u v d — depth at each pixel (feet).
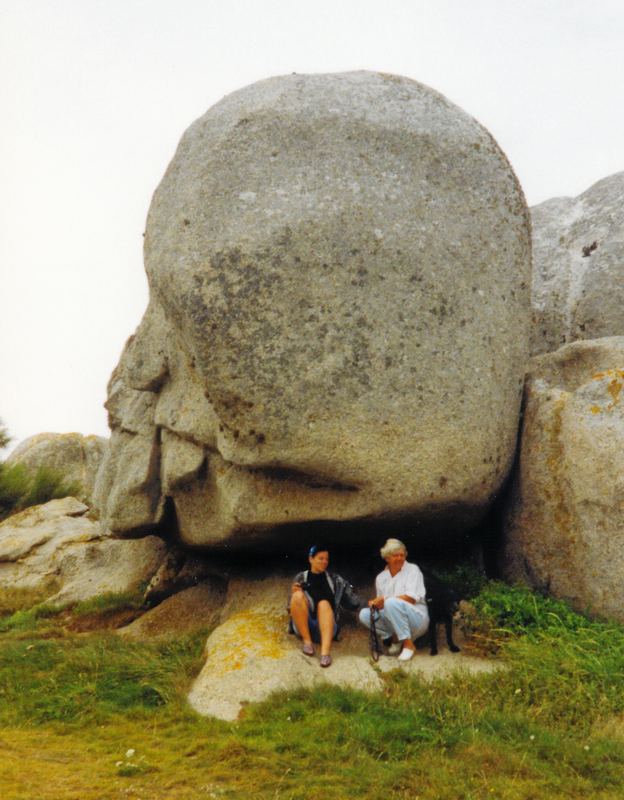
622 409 24.39
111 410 34.99
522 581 26.55
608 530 23.82
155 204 27.30
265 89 26.86
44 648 26.55
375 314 24.43
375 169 25.45
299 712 20.04
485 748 17.84
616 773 17.13
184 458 28.07
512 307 26.84
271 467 24.71
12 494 53.57
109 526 31.42
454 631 24.29
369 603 23.43
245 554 28.81
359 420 24.00
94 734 19.95
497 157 27.61
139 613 31.50
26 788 16.12
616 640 22.08
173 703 21.43
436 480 24.67
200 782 16.74
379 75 27.63
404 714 19.49
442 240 25.50
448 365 24.97
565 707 19.75
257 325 24.02
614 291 31.55
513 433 26.81
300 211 24.53
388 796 16.12
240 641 23.88
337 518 24.85
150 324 29.43
